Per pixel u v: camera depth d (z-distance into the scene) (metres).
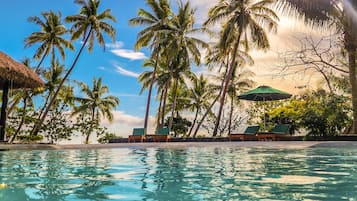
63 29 26.92
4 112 14.01
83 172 4.98
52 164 6.25
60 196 3.18
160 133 18.72
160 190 3.47
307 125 13.73
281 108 18.91
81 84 28.55
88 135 29.95
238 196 3.12
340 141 12.00
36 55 26.62
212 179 4.17
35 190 3.48
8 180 4.18
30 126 26.92
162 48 24.47
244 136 15.77
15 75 13.20
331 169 5.04
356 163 5.82
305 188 3.49
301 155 7.51
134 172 4.94
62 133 27.98
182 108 30.98
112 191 3.42
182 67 25.09
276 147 10.29
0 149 11.03
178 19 24.23
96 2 24.48
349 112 13.70
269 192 3.30
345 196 3.08
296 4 13.38
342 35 14.42
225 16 19.97
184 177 4.36
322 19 13.55
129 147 12.20
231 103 27.92
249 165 5.70
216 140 16.62
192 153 8.84
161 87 26.73
